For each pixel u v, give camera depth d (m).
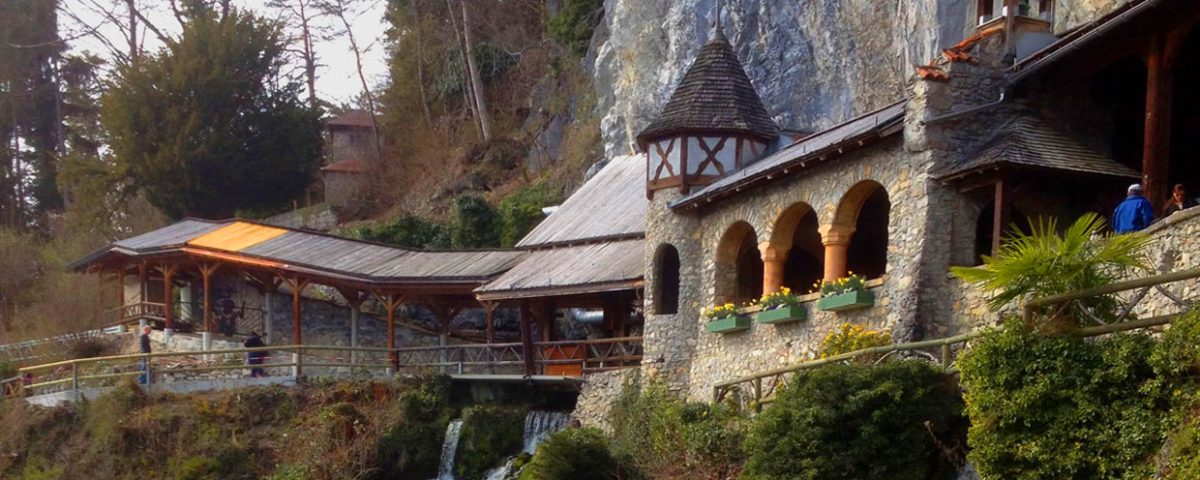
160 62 52.09
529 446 28.64
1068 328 13.91
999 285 14.54
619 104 41.59
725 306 23.95
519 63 53.91
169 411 29.92
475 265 32.66
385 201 53.97
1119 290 13.52
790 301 22.08
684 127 25.75
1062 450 13.53
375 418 29.38
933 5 27.91
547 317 31.58
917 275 19.05
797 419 17.19
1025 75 19.16
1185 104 20.52
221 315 38.66
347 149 59.34
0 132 61.22
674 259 26.78
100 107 55.53
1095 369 13.46
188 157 50.75
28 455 30.42
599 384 27.20
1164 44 17.45
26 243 50.12
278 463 28.62
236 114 52.59
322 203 55.69
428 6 57.50
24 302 47.25
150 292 40.16
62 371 34.44
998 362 14.34
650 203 26.62
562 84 50.78
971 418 14.76
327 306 38.16
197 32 52.69
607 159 42.06
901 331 19.02
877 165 20.52
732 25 36.06
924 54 28.39
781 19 34.47
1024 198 19.27
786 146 25.11
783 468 17.22
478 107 52.81
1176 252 14.47
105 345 38.38
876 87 31.02
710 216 25.38
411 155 54.59
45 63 62.00
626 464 22.62
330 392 30.34
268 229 37.34
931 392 16.58
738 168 25.61
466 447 28.83
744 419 20.78
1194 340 12.46
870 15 31.27
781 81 34.22
